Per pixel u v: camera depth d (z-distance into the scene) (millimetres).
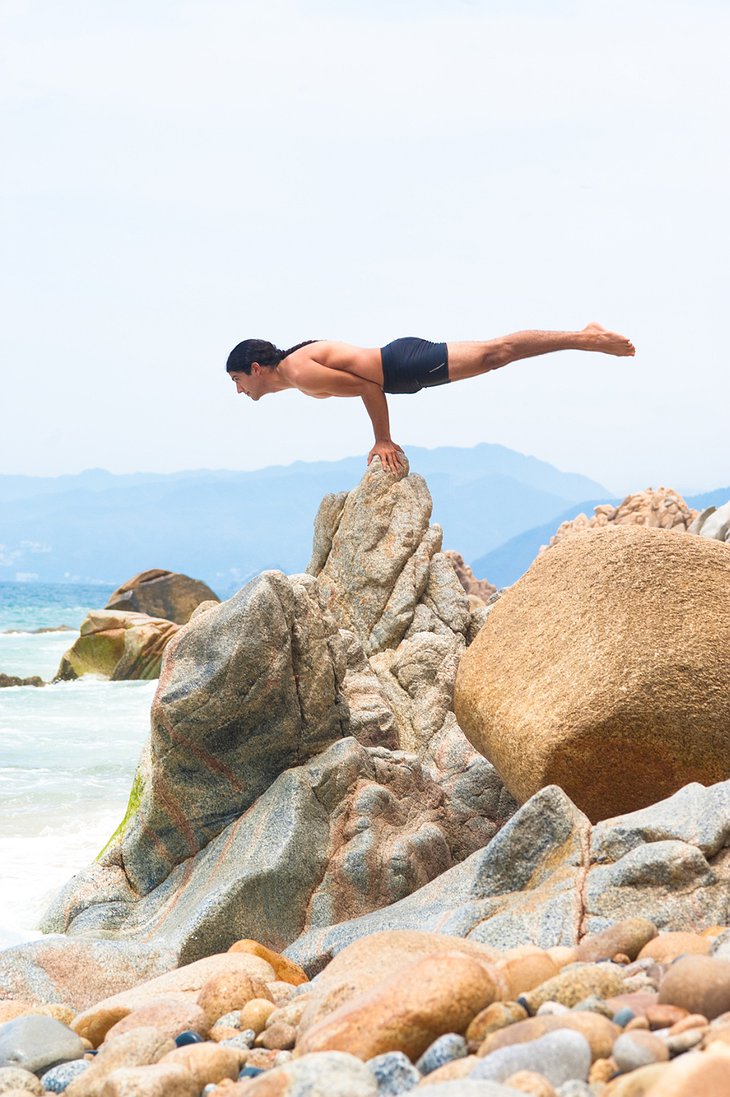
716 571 6539
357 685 8305
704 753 6086
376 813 7211
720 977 3564
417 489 9766
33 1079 4082
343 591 9617
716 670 6117
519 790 6672
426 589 9547
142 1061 4102
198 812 7590
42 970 6008
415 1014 3598
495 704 6777
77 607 88688
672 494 32188
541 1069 3158
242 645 7250
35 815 11211
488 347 9016
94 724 18656
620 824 5301
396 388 9234
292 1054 3969
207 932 6547
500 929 5066
